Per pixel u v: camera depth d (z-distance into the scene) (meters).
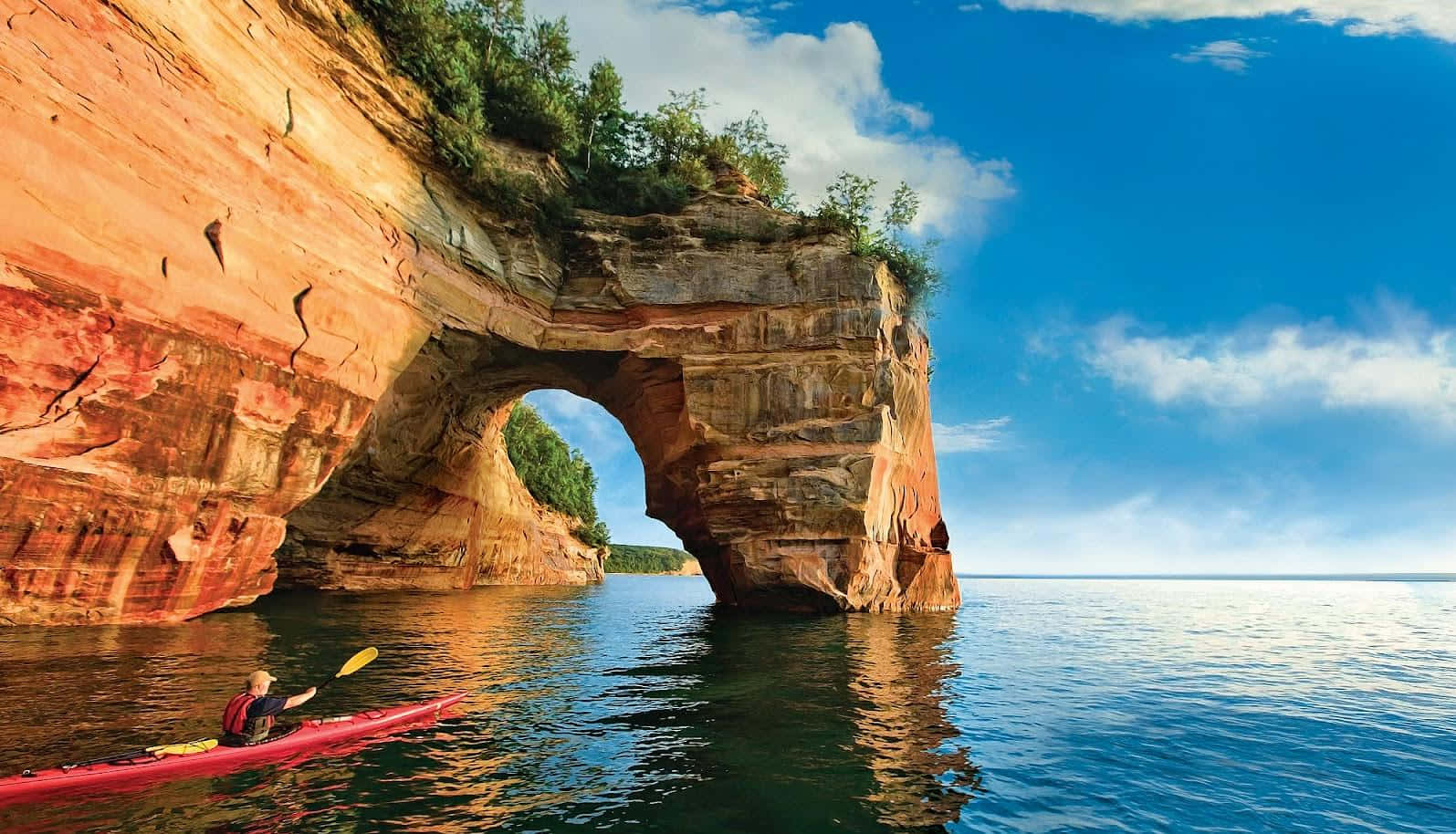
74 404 12.51
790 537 25.22
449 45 23.34
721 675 12.58
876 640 18.38
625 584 67.81
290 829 5.65
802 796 6.71
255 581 17.41
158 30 13.83
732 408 26.16
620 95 31.44
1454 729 10.30
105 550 13.71
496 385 29.53
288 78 17.11
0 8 11.30
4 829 5.47
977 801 6.80
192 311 14.31
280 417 16.64
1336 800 7.26
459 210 23.38
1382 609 43.44
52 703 8.77
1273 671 15.61
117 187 12.94
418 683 11.20
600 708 9.88
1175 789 7.42
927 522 31.53
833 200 28.23
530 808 6.24
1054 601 49.69
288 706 7.86
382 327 19.75
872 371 26.27
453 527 34.22
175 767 6.91
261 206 16.08
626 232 27.36
